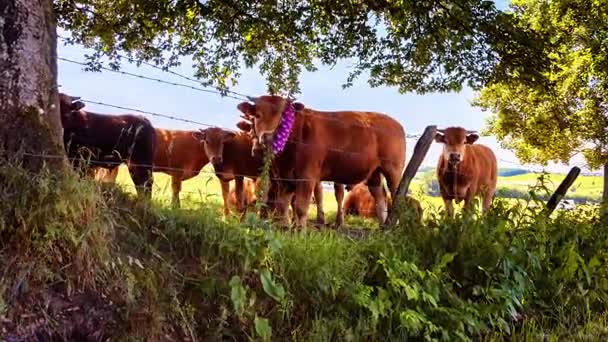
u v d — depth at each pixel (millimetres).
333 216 11844
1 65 3441
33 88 3533
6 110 3426
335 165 7875
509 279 4852
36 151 3441
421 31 8281
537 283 5094
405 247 4855
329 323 3846
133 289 3334
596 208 6402
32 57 3545
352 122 8070
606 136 20219
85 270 3268
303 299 3988
